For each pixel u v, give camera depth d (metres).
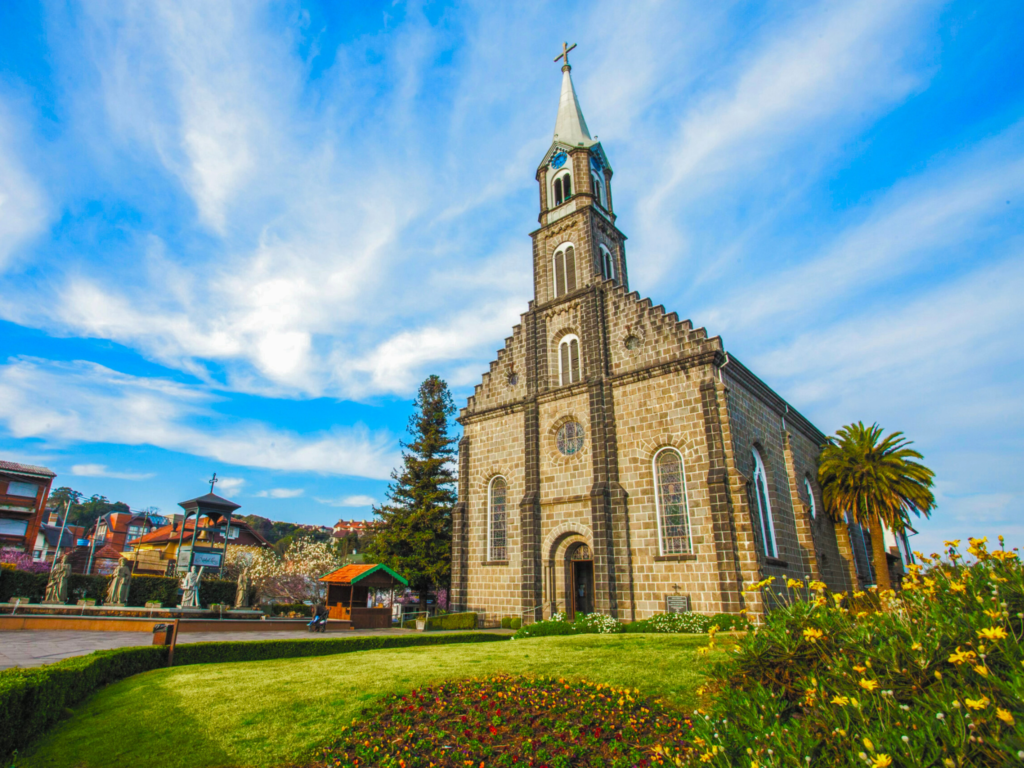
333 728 12.21
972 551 8.21
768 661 8.27
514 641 23.56
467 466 41.91
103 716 13.65
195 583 37.28
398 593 49.16
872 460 40.47
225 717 13.03
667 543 30.64
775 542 32.25
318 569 64.62
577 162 42.94
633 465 32.91
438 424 58.06
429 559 50.94
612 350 36.03
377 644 24.73
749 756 6.19
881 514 39.81
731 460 29.36
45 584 36.75
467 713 12.41
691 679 14.27
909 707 6.03
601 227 42.38
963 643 6.22
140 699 14.65
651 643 19.92
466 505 40.91
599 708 12.12
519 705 12.55
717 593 28.16
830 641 7.96
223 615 36.09
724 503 28.62
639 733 11.01
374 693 14.26
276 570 61.94
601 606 31.27
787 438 37.53
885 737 5.35
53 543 83.88
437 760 10.48
